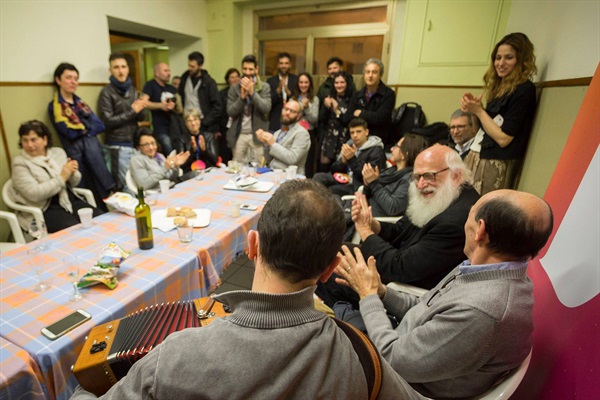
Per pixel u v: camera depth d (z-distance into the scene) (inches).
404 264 54.0
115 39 213.6
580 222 36.8
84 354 28.9
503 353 30.0
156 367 17.4
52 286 41.7
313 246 19.4
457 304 31.6
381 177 88.2
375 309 43.2
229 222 64.4
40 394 31.9
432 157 53.4
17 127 110.6
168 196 79.7
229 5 183.0
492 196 34.2
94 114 123.6
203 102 164.9
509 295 30.6
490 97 89.0
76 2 123.7
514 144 82.9
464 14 133.2
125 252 49.1
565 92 68.4
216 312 35.0
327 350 18.1
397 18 152.7
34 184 86.1
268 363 16.9
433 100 147.1
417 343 33.5
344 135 147.9
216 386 16.5
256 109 150.7
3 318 35.7
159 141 153.6
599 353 25.6
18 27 107.6
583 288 31.7
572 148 45.4
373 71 132.1
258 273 21.2
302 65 183.3
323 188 21.7
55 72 112.5
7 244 75.5
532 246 31.6
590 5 63.9
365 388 18.7
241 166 107.0
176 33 178.7
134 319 34.2
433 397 35.3
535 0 100.8
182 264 48.3
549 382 32.9
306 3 170.1
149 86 148.0
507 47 80.0
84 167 121.9
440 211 53.1
